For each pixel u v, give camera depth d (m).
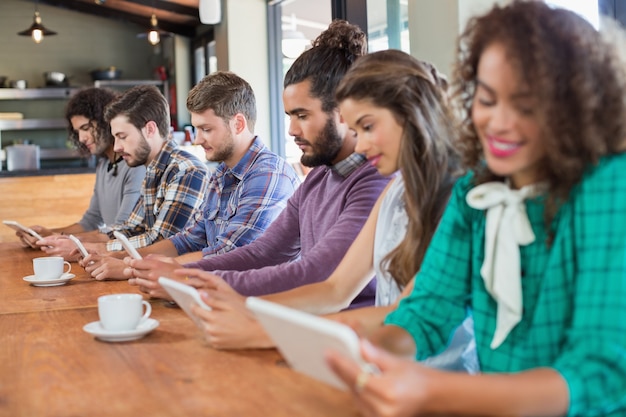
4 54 10.08
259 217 2.73
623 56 1.05
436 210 1.50
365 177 1.99
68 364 1.33
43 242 3.04
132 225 3.44
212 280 1.66
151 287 1.92
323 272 1.89
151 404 1.09
